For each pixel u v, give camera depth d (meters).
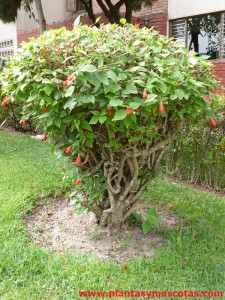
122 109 2.48
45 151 6.58
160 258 2.95
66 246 3.18
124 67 2.70
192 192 4.64
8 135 8.22
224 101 4.77
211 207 4.10
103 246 3.17
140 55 2.73
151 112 2.66
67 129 2.94
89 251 3.10
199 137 5.10
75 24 3.04
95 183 3.10
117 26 3.11
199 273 2.77
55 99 2.63
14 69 2.79
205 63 2.96
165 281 2.66
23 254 2.90
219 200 4.39
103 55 2.63
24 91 2.78
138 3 9.06
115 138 2.83
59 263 2.82
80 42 2.80
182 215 3.84
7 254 2.88
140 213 3.87
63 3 13.56
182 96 2.57
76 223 3.61
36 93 2.69
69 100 2.51
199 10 10.08
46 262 2.85
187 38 10.53
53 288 2.54
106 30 2.98
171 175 5.55
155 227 3.52
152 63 2.76
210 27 9.99
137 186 3.36
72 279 2.63
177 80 2.64
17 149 6.72
